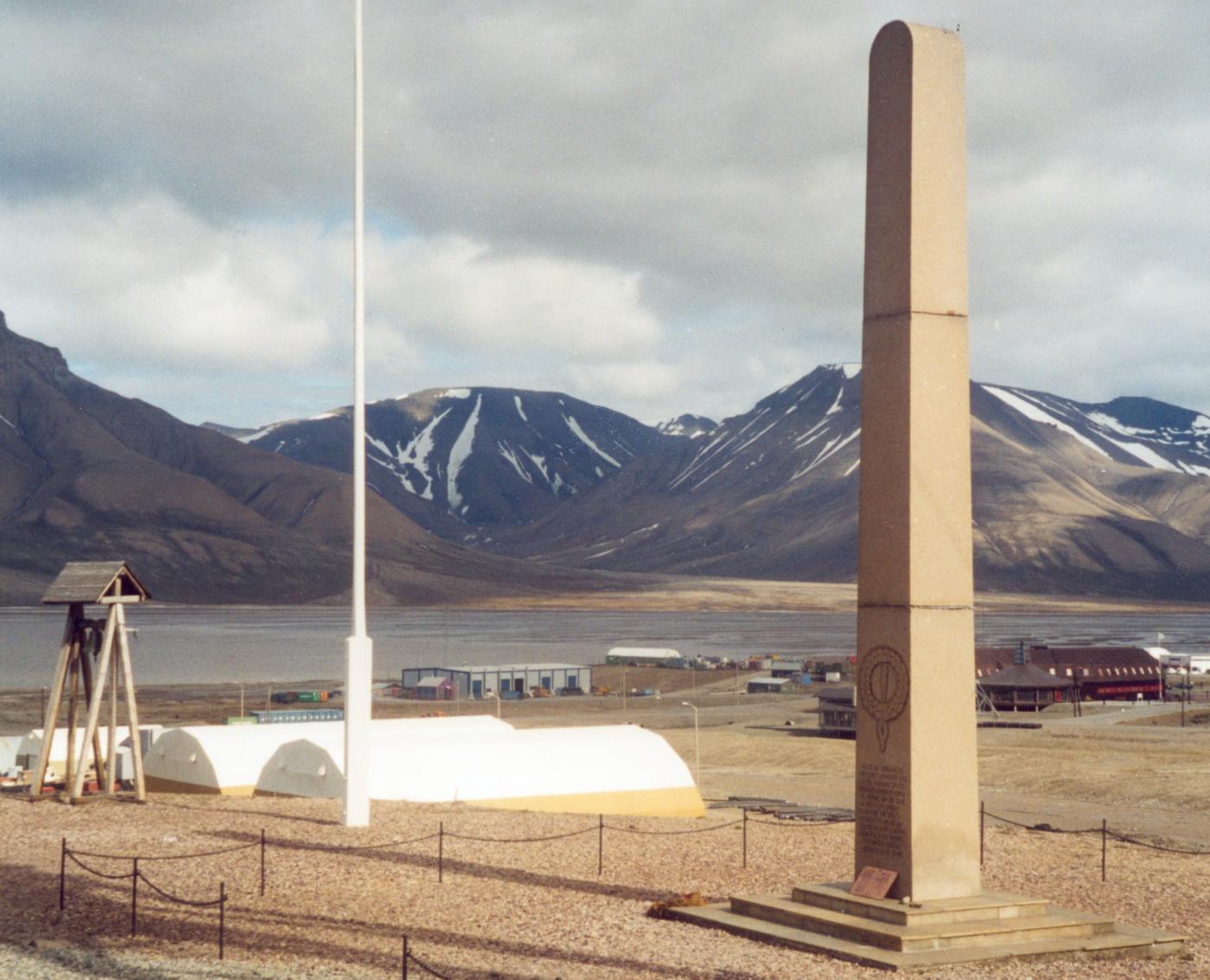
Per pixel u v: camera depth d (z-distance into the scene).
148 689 183.62
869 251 24.72
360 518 34.31
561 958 21.58
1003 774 84.44
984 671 156.75
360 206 34.75
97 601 39.53
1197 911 26.45
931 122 24.25
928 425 23.92
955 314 24.30
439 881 27.31
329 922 23.91
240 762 49.59
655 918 24.59
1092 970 21.48
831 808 59.66
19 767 63.94
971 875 23.88
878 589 24.16
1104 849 31.77
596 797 46.75
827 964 21.48
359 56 34.62
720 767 95.50
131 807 37.56
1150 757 92.38
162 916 24.38
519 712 154.38
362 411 34.50
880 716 24.05
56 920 24.14
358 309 34.62
